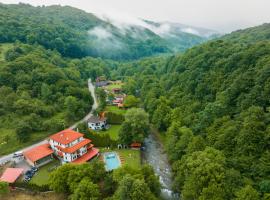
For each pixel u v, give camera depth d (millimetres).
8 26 195000
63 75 155375
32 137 107875
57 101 135250
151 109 131000
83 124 113188
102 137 103750
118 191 62750
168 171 89250
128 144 103875
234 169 66250
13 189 75438
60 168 73375
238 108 88375
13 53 153250
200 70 127000
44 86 134125
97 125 121562
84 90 152875
